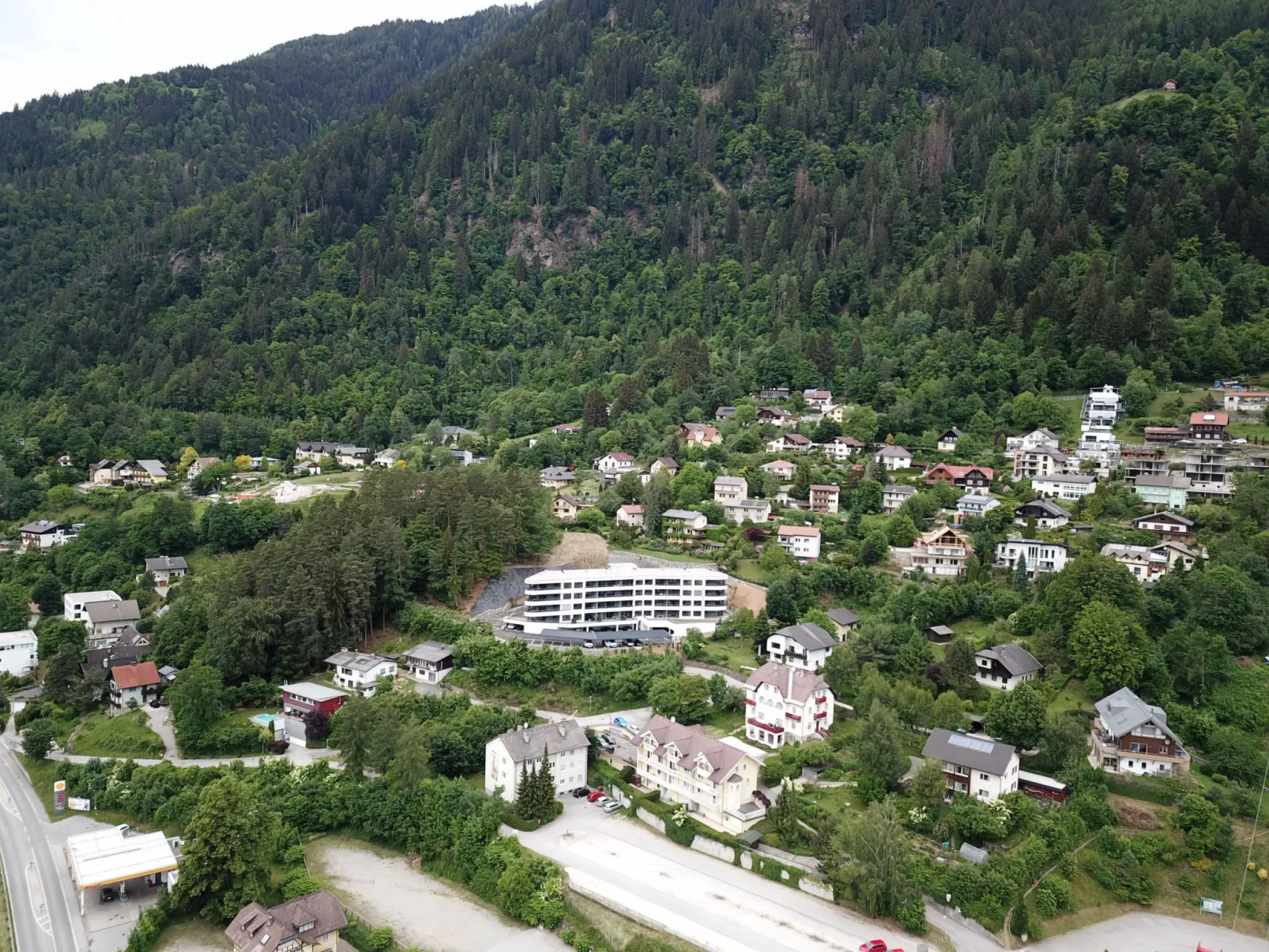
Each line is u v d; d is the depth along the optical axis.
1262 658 136.25
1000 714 121.81
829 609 167.25
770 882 102.31
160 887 107.12
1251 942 96.44
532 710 137.88
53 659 164.75
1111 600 140.38
